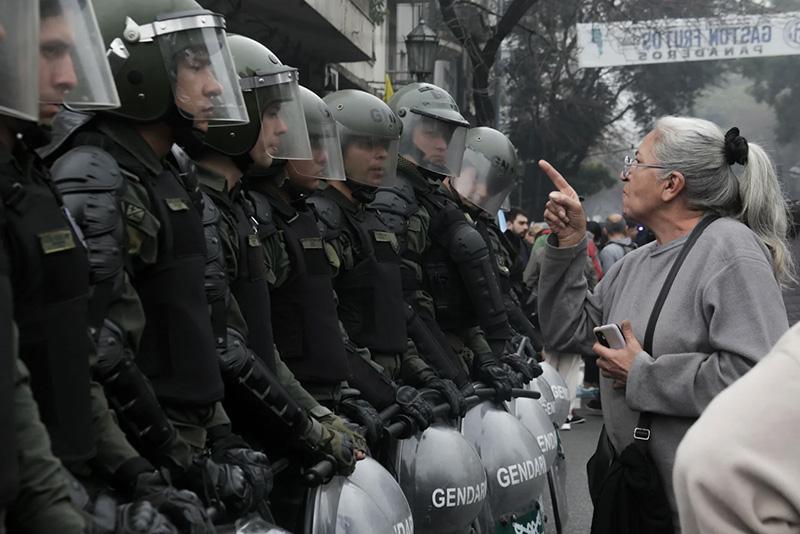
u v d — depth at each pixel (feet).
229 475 10.69
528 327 25.59
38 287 8.15
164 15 10.81
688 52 67.56
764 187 11.95
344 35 39.42
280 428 12.42
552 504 19.79
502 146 21.66
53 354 8.25
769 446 5.61
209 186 12.48
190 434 10.82
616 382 11.74
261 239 13.39
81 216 9.34
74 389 8.41
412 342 17.57
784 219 12.12
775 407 5.66
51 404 8.27
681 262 11.68
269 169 13.99
